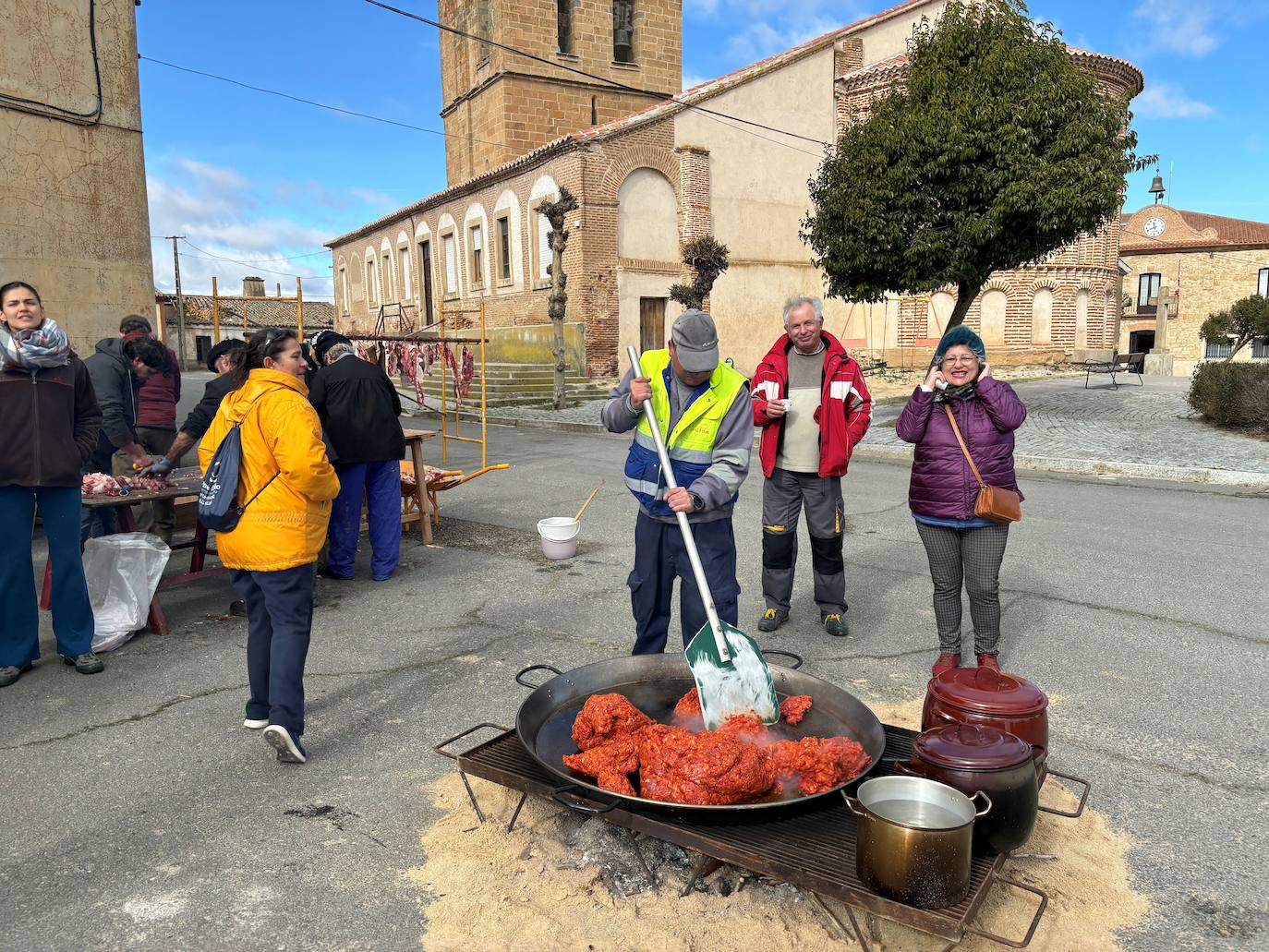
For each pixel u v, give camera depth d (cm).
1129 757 351
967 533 410
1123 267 4203
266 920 255
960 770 239
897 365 2430
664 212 2200
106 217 785
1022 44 1272
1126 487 971
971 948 238
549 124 2683
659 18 2828
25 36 715
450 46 2955
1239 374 1295
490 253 2523
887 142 1309
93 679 440
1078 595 566
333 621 530
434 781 335
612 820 259
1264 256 3981
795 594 583
